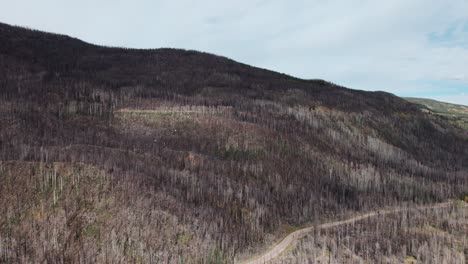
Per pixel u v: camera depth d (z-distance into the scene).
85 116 164.38
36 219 67.81
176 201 91.56
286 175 141.50
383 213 134.88
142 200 82.75
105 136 144.25
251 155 146.88
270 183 132.00
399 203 150.12
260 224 105.19
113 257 66.12
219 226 93.31
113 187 81.62
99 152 108.94
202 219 90.06
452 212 126.50
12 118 139.38
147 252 70.38
